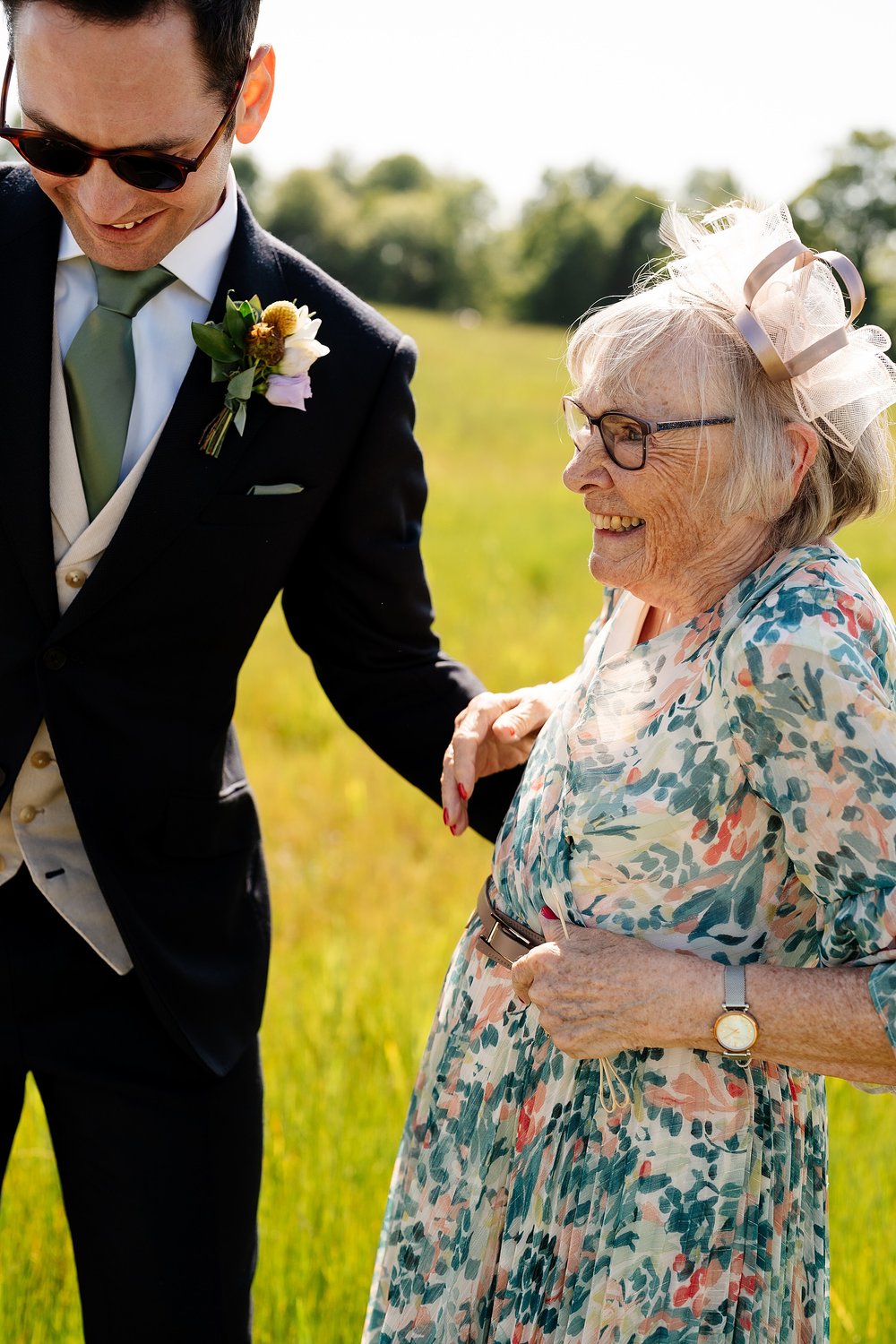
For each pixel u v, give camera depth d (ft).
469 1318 5.95
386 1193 9.23
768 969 5.10
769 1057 5.11
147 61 5.41
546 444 76.28
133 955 6.58
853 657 4.86
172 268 6.43
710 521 5.33
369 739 7.67
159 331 6.53
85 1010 6.79
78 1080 6.65
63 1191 6.87
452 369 112.68
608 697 5.57
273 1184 9.22
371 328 7.06
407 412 7.17
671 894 5.38
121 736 6.59
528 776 6.16
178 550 6.44
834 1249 8.68
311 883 16.76
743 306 5.23
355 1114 10.19
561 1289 5.62
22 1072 6.80
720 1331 5.41
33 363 6.22
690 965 5.16
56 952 6.75
